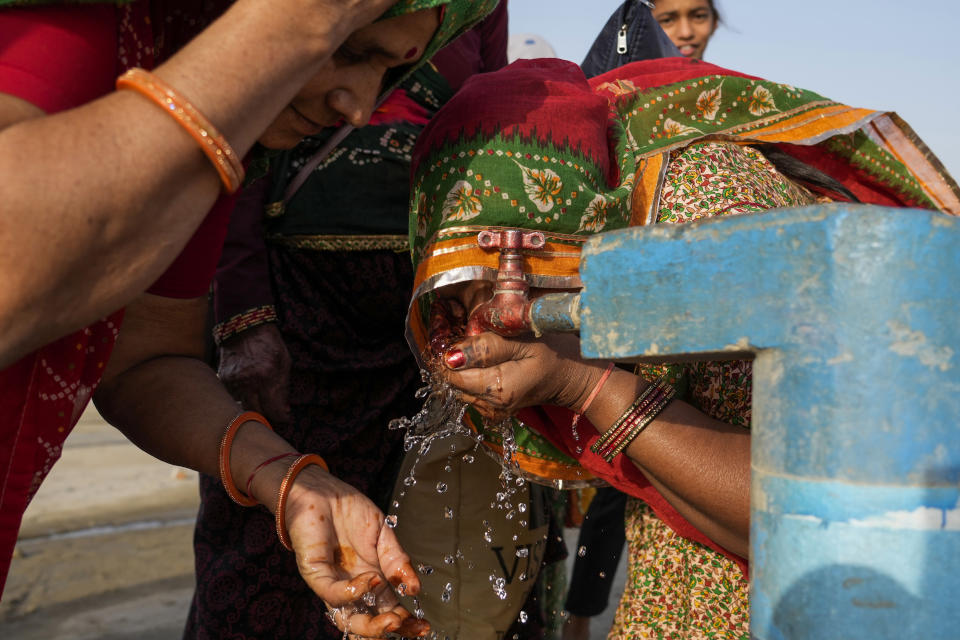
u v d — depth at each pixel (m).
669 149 1.47
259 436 1.30
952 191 1.89
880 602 0.65
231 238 1.87
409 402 2.06
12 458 1.00
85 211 0.73
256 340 1.86
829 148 1.84
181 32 1.08
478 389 1.18
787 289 0.69
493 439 1.52
